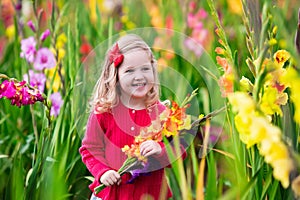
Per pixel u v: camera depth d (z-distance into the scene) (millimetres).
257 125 1785
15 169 2922
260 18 2303
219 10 4395
